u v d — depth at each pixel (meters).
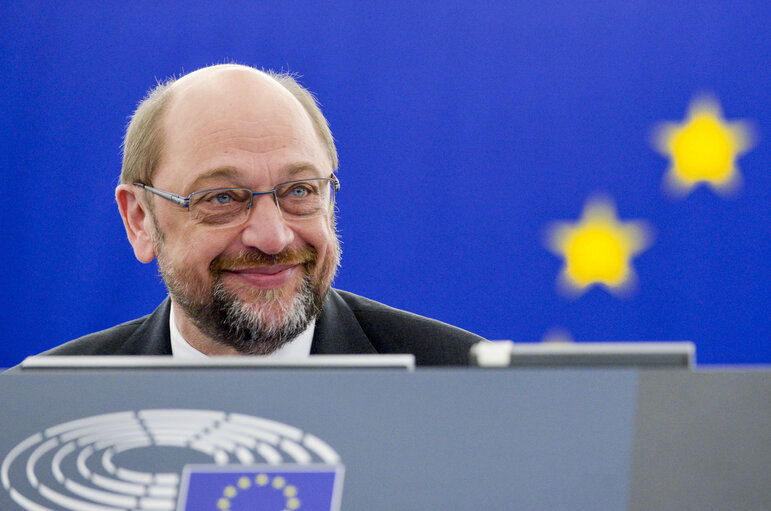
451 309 4.81
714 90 4.64
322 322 3.44
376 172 4.85
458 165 4.81
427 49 4.84
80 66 4.99
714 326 4.68
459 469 1.77
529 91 4.76
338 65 4.88
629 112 4.70
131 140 3.46
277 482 1.78
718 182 4.66
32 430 1.94
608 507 1.69
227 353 3.44
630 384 1.91
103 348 3.53
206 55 4.94
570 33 4.73
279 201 3.21
